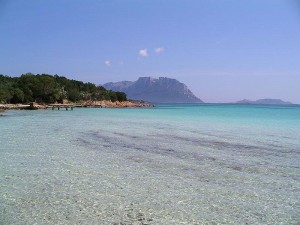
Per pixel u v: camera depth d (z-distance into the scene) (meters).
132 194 13.34
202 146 26.42
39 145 25.67
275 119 67.19
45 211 11.30
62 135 32.66
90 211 11.38
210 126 46.66
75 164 18.80
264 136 34.09
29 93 131.12
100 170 17.39
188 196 13.23
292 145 27.56
